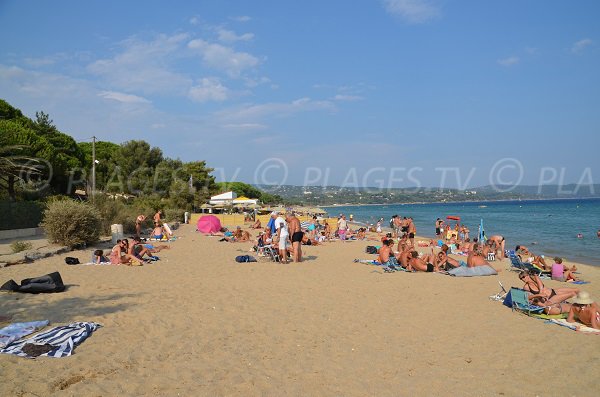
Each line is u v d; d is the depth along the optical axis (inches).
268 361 240.2
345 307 371.2
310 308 362.6
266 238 712.4
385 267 596.7
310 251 812.6
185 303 358.3
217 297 386.6
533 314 362.0
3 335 249.8
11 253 590.2
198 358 238.2
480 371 238.5
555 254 911.0
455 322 335.6
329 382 216.1
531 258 673.6
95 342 251.8
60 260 565.9
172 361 231.1
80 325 273.1
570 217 2453.2
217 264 588.1
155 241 884.0
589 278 590.6
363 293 430.9
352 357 253.1
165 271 516.4
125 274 482.6
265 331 294.5
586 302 328.8
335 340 283.0
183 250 744.3
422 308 377.4
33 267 504.4
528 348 279.3
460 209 4522.6
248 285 449.1
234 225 1464.1
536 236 1312.7
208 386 202.5
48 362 216.2
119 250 558.9
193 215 1529.3
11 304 327.0
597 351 274.8
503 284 496.4
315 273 542.3
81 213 687.1
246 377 215.8
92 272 486.6
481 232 918.4
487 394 209.6
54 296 360.2
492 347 279.9
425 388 213.8
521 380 227.8
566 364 252.1
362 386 213.0
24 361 215.2
